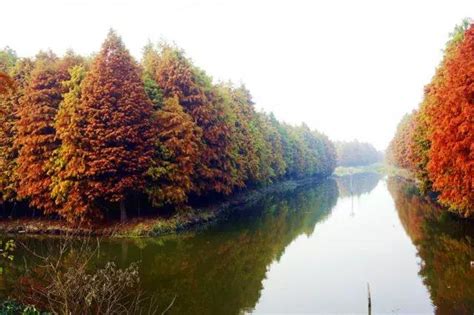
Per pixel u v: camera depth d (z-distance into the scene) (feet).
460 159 88.43
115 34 115.75
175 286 70.90
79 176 109.19
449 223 121.90
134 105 113.39
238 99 221.05
